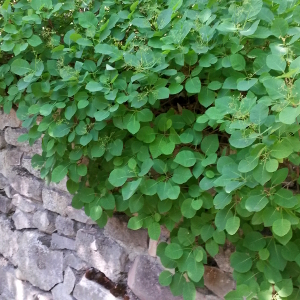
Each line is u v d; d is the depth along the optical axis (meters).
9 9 0.81
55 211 1.04
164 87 0.66
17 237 1.14
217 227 0.63
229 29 0.62
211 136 0.67
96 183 0.80
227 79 0.65
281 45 0.62
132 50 0.72
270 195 0.57
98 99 0.69
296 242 0.62
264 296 0.63
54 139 0.77
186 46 0.67
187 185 0.71
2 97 0.93
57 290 1.04
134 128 0.67
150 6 0.75
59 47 0.74
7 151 1.14
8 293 1.19
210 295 0.80
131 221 0.74
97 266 0.96
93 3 0.83
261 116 0.54
